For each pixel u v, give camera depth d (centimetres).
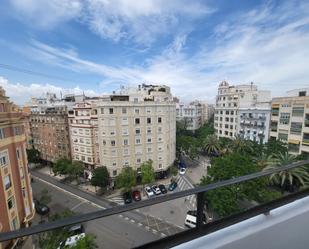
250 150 2950
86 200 2395
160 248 180
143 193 2553
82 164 3047
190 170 3416
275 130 2883
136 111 2689
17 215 1377
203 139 4191
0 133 1232
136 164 2816
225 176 1722
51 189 2728
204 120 7588
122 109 2602
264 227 202
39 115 3666
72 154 3306
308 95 2627
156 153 2936
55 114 3344
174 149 3403
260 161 2120
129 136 2702
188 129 6031
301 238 222
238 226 202
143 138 2802
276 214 220
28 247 897
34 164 3853
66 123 3253
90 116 2920
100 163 2800
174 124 3294
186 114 6331
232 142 3306
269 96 4147
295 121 2547
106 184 2578
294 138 2567
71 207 2231
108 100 2766
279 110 2781
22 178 1458
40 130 3747
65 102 4138
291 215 219
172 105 3125
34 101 5038
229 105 4091
